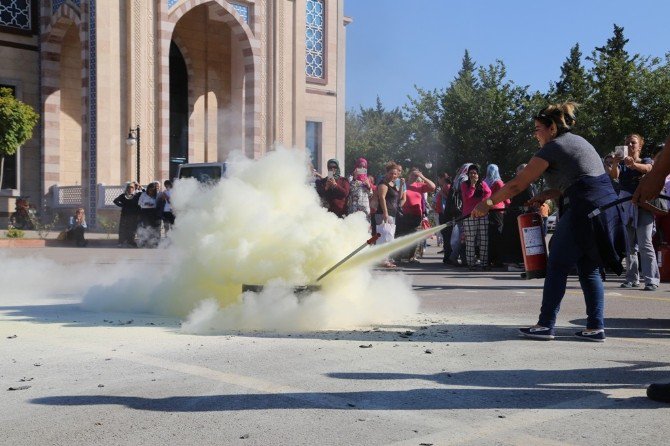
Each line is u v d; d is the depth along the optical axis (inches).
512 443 116.2
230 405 137.1
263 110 1187.9
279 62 1198.9
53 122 1111.6
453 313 268.1
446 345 199.0
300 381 155.6
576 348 196.7
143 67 1025.5
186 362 173.6
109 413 131.8
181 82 1240.2
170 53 1223.5
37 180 1118.4
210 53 1258.0
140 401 139.6
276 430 122.2
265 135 1190.9
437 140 2150.6
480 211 211.9
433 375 162.2
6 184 1082.1
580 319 254.4
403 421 127.8
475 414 132.6
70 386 150.7
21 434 120.3
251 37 1163.9
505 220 488.1
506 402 140.9
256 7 1168.8
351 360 177.2
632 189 358.6
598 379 160.2
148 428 123.2
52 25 1088.8
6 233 847.7
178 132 1234.0
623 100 1616.6
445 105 2096.5
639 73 1654.8
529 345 200.7
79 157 1149.7
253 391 146.9
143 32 1026.7
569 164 201.9
